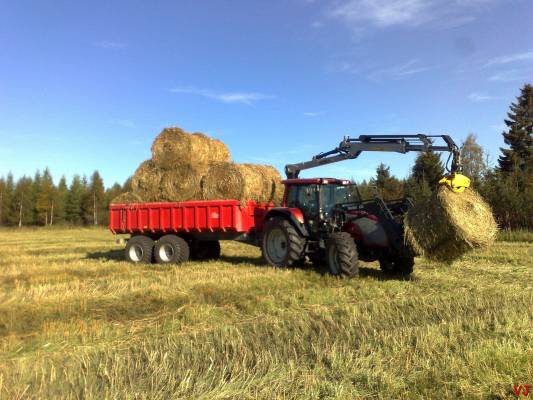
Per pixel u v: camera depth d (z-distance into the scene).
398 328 5.30
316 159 11.98
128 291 8.20
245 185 11.78
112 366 4.26
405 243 8.85
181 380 3.92
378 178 31.92
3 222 66.81
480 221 8.37
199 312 6.51
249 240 12.09
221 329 5.45
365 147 10.92
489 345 4.54
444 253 8.55
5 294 7.95
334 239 9.46
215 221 12.01
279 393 3.68
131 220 13.71
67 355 4.82
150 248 13.13
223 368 4.15
